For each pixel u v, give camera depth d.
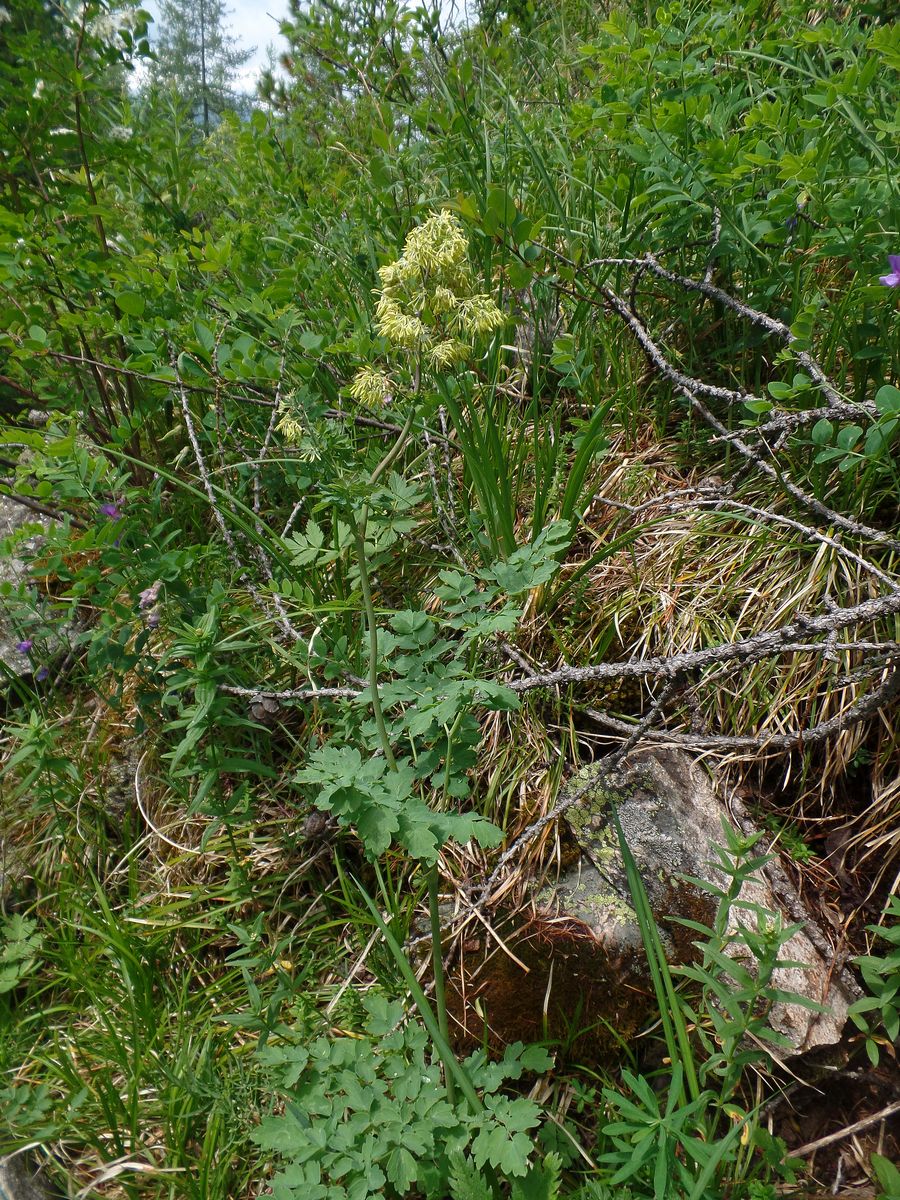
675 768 0.85
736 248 0.96
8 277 1.03
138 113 1.45
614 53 1.03
